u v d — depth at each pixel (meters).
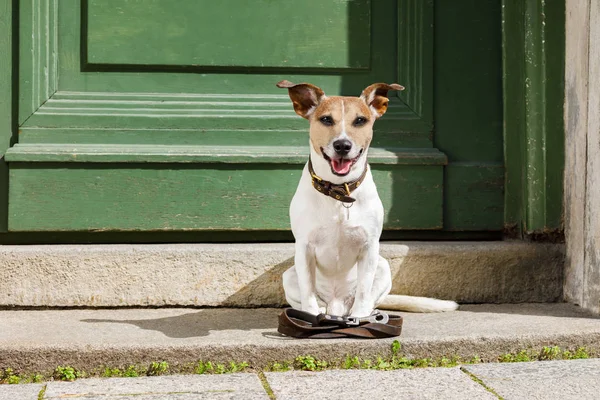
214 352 3.29
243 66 4.55
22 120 4.38
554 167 4.47
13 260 4.08
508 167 4.64
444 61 4.66
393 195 4.54
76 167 4.34
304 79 4.62
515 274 4.39
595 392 2.89
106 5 4.45
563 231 4.49
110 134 4.45
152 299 4.18
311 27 4.59
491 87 4.66
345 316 3.72
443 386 2.98
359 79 4.65
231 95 4.57
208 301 4.22
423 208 4.56
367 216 3.62
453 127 4.67
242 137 4.54
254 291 4.24
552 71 4.45
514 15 4.61
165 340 3.36
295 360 3.32
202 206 4.44
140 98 4.50
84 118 4.43
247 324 3.79
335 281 3.85
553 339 3.53
